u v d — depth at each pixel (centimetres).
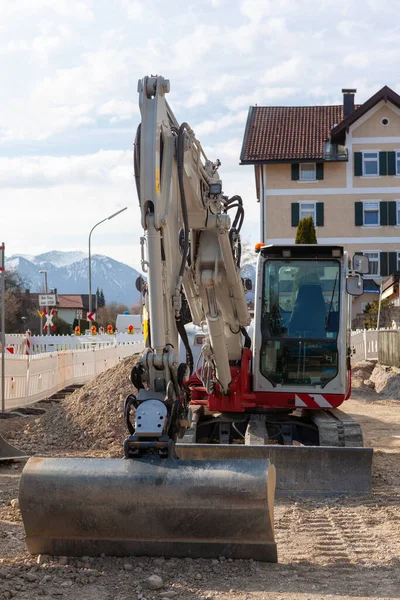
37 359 1923
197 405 1235
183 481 619
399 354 2567
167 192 710
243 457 910
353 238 4744
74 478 627
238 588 574
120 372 1479
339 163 4741
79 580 587
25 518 631
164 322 691
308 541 711
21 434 1375
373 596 560
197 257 883
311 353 1157
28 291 8394
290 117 5044
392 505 861
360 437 1050
